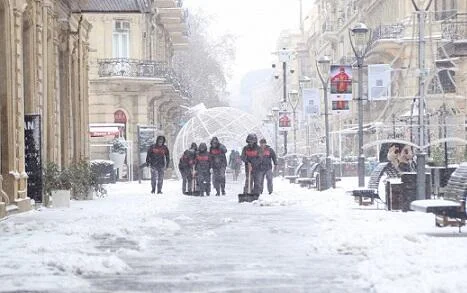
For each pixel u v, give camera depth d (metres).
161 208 31.09
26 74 33.06
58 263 14.46
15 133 29.48
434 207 18.94
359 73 37.69
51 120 36.94
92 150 67.44
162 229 21.81
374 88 35.75
